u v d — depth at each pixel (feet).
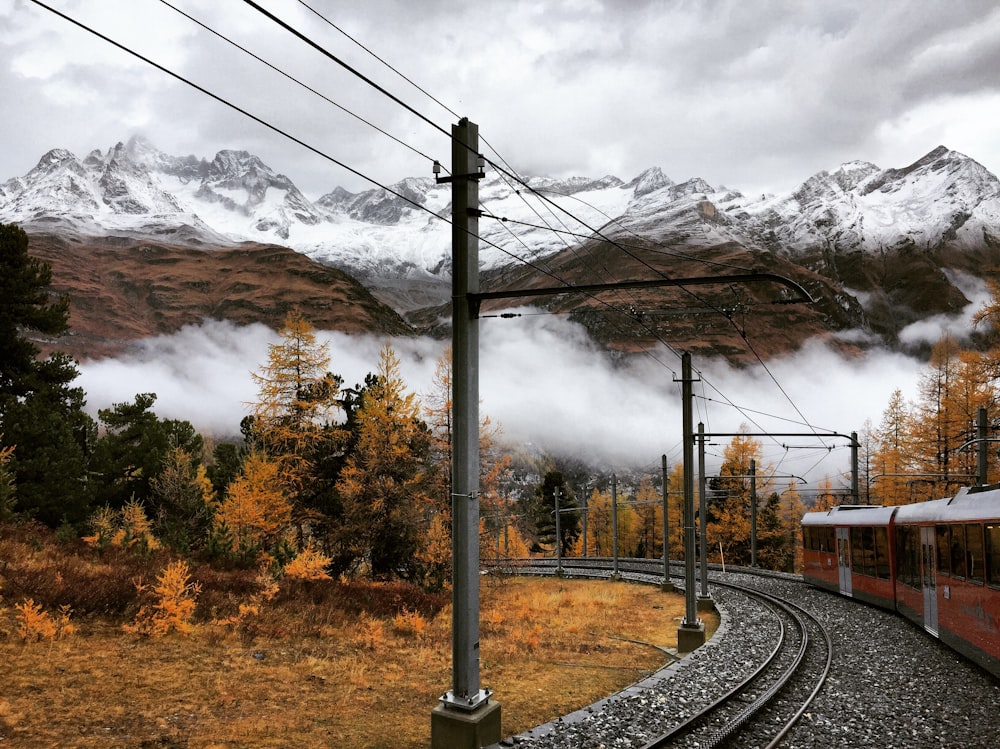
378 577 103.09
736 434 97.25
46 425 111.55
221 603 60.13
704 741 35.68
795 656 58.03
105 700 37.83
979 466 76.69
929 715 40.78
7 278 122.11
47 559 65.00
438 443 108.17
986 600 49.88
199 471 144.36
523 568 168.04
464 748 32.83
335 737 35.86
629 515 294.25
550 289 33.76
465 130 34.60
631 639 71.77
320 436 111.86
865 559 92.22
